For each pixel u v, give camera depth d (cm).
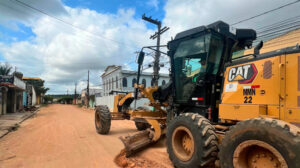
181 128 379
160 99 618
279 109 278
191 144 353
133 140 499
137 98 736
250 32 480
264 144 245
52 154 501
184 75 482
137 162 433
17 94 2233
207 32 418
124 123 1172
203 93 437
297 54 271
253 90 312
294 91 268
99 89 5525
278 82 282
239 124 280
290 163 219
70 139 688
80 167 408
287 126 232
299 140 217
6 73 2389
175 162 384
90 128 956
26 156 485
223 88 366
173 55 513
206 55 420
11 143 632
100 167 408
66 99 7981
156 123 533
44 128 966
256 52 380
